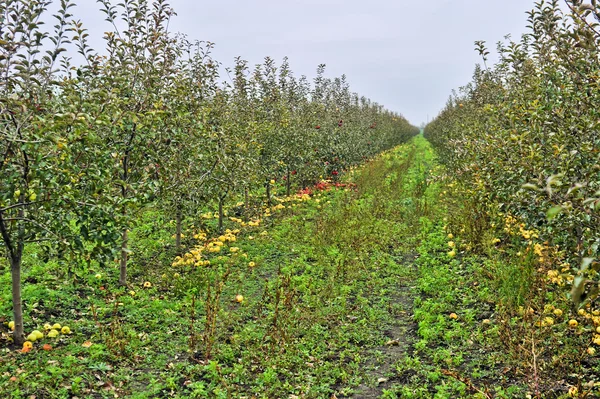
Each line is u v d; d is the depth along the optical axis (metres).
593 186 5.32
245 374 5.82
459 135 16.80
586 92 6.27
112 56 8.02
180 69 9.71
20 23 5.65
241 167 11.91
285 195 18.59
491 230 10.48
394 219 14.39
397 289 9.14
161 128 8.60
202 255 10.73
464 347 6.46
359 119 29.31
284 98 17.67
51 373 5.39
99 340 6.41
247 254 10.93
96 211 5.82
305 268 10.09
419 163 31.30
